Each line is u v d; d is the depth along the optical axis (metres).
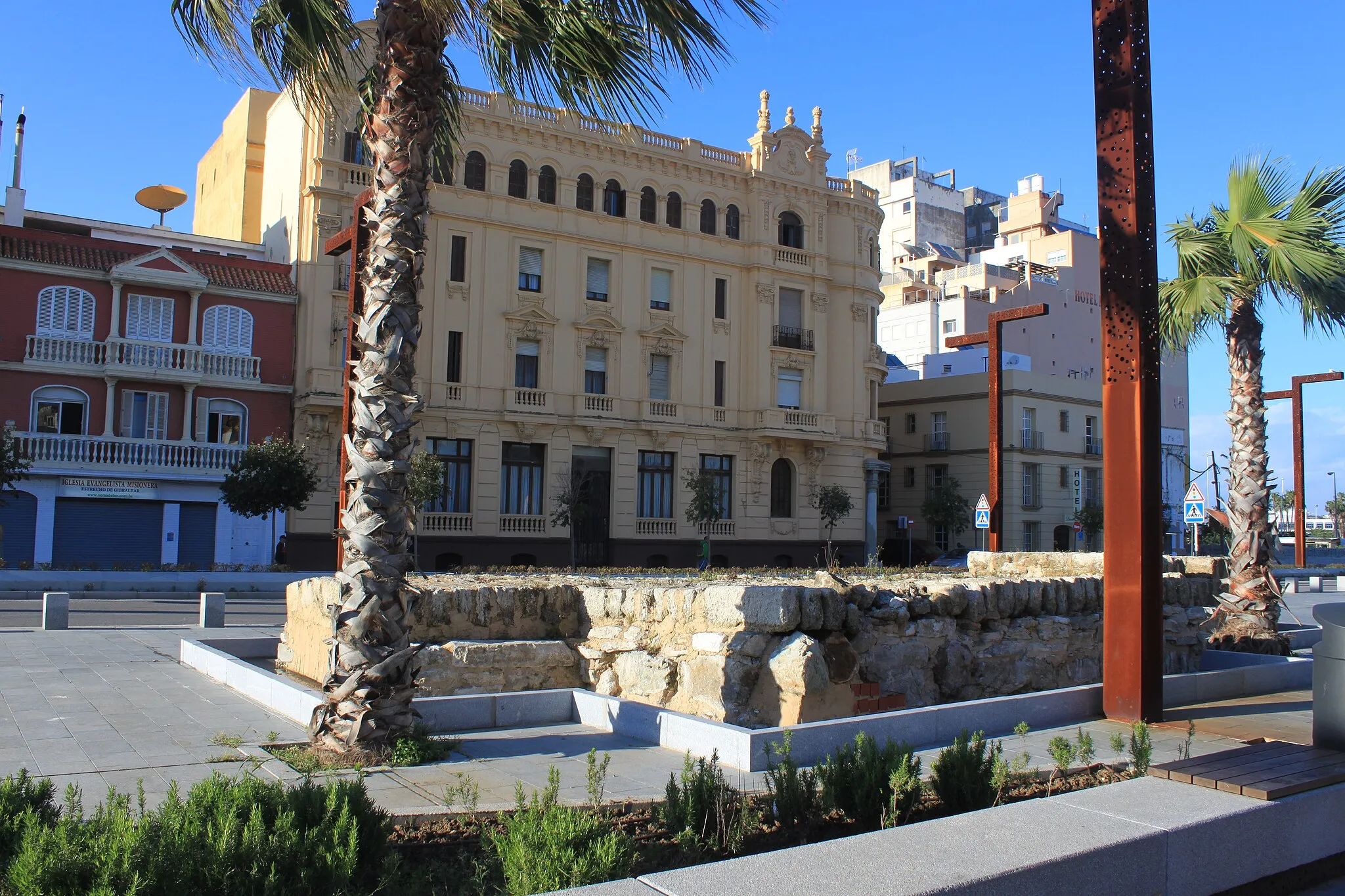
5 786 4.49
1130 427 9.33
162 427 35.81
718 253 45.12
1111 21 9.46
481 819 5.71
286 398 37.53
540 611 10.34
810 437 45.62
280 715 8.85
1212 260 15.41
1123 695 9.31
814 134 47.91
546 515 40.53
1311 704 10.60
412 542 37.25
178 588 28.95
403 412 7.84
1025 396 54.06
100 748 7.49
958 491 54.47
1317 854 5.07
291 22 8.66
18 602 24.28
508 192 40.72
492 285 39.91
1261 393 15.77
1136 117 9.28
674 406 43.34
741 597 8.63
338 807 4.64
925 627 9.79
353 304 8.63
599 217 42.28
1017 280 74.31
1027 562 15.33
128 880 3.58
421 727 7.61
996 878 3.67
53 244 34.69
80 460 33.59
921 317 70.12
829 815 5.83
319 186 37.00
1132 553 9.33
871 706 8.84
